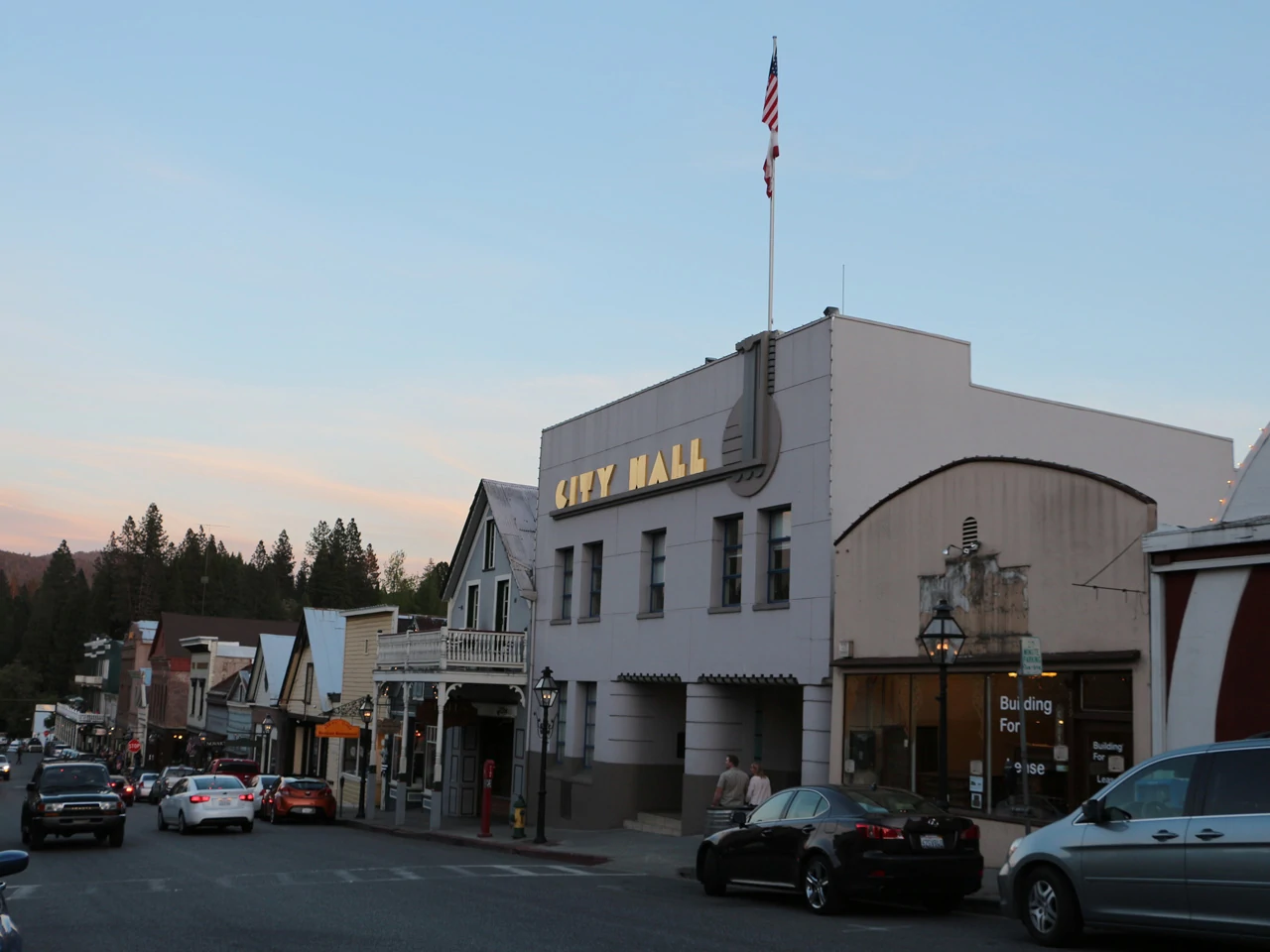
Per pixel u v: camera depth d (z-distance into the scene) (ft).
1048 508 59.93
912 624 67.92
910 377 80.33
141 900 54.44
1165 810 36.22
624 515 101.19
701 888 60.18
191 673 270.05
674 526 93.56
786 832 51.16
